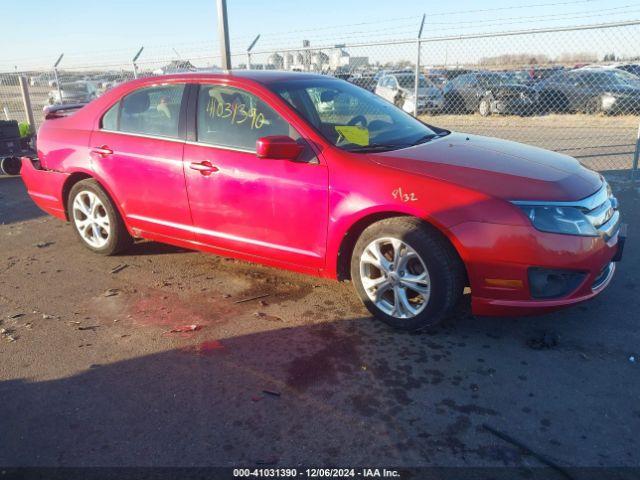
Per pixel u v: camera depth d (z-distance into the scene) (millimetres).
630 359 3027
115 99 4527
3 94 15461
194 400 2760
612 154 9266
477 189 3041
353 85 4555
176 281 4316
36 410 2717
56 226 6012
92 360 3172
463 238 3000
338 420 2570
